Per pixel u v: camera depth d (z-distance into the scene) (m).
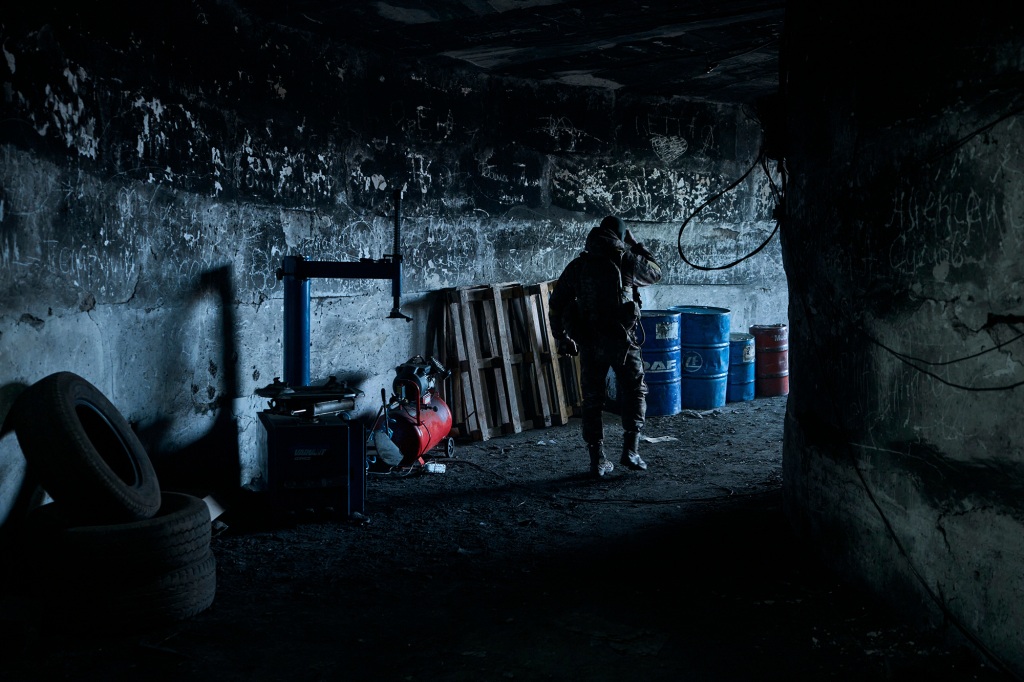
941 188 3.27
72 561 3.41
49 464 3.44
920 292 3.42
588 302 6.11
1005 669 2.97
